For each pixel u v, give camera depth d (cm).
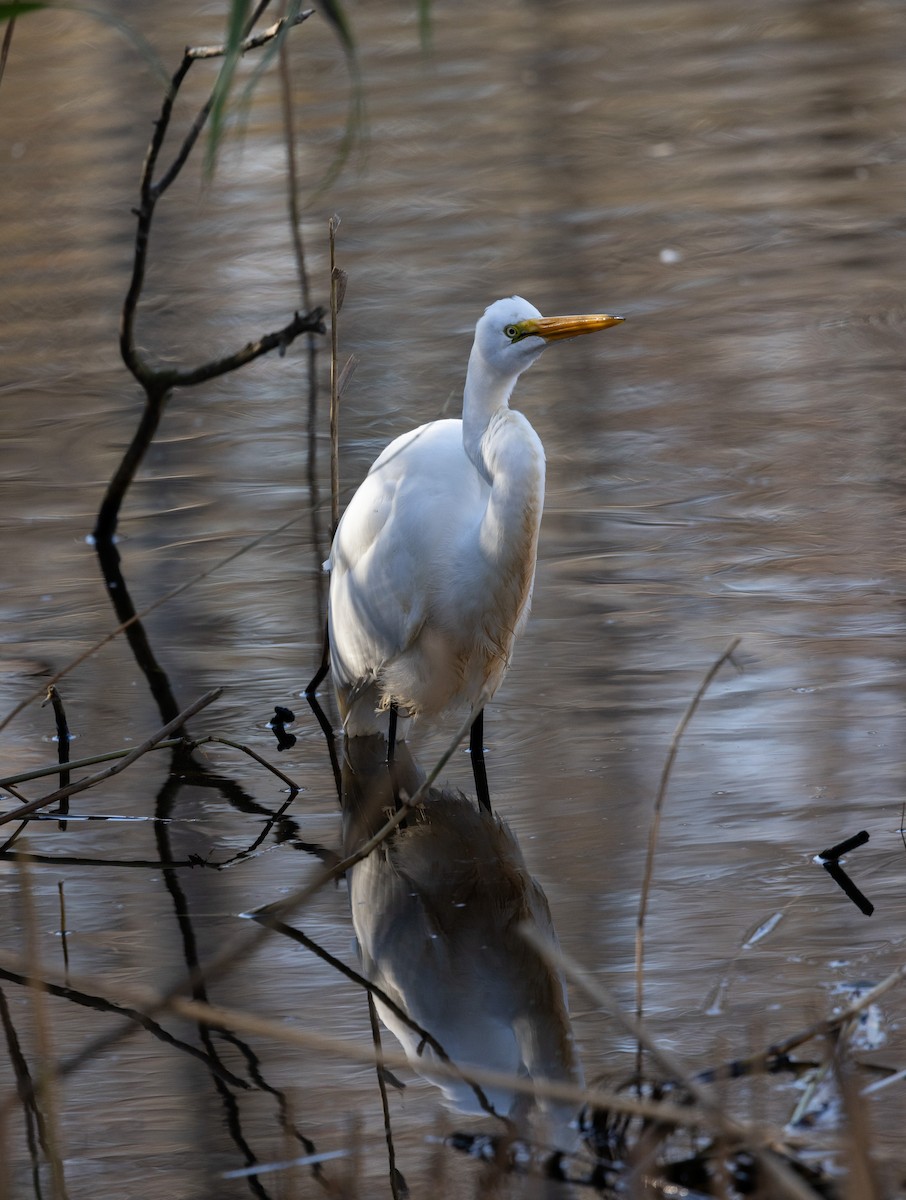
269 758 1025
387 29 3070
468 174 2353
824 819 867
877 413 1518
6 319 1944
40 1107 669
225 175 2367
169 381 1314
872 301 1819
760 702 1016
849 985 703
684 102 2655
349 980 761
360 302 1902
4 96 2747
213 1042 715
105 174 2378
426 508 990
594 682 1066
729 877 814
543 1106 644
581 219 2155
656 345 1738
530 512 952
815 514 1316
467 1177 601
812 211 2142
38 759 1017
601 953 748
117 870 884
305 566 1323
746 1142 553
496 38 3039
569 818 895
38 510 1459
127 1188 611
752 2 3266
